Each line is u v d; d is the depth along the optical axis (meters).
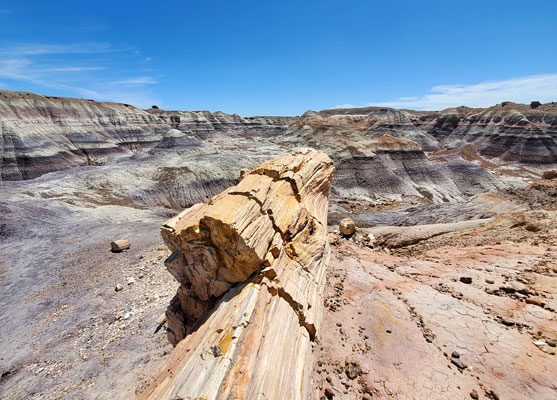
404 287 13.21
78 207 46.62
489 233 20.98
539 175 96.00
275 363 7.40
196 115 179.88
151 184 66.94
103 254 30.70
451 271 14.56
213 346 7.26
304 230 12.95
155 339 16.55
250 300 8.39
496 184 80.56
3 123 84.00
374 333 10.34
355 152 87.81
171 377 7.23
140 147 124.00
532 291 11.14
